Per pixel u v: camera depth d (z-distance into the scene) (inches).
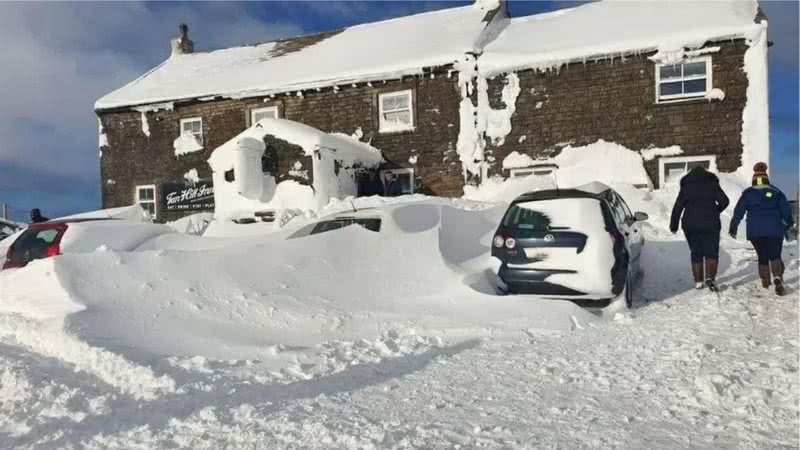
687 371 182.9
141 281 253.6
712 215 315.9
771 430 140.1
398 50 748.0
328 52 827.4
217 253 282.0
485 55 673.6
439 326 248.2
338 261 295.7
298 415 155.4
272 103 776.9
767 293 303.9
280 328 243.3
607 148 623.8
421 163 703.7
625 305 282.8
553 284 281.7
